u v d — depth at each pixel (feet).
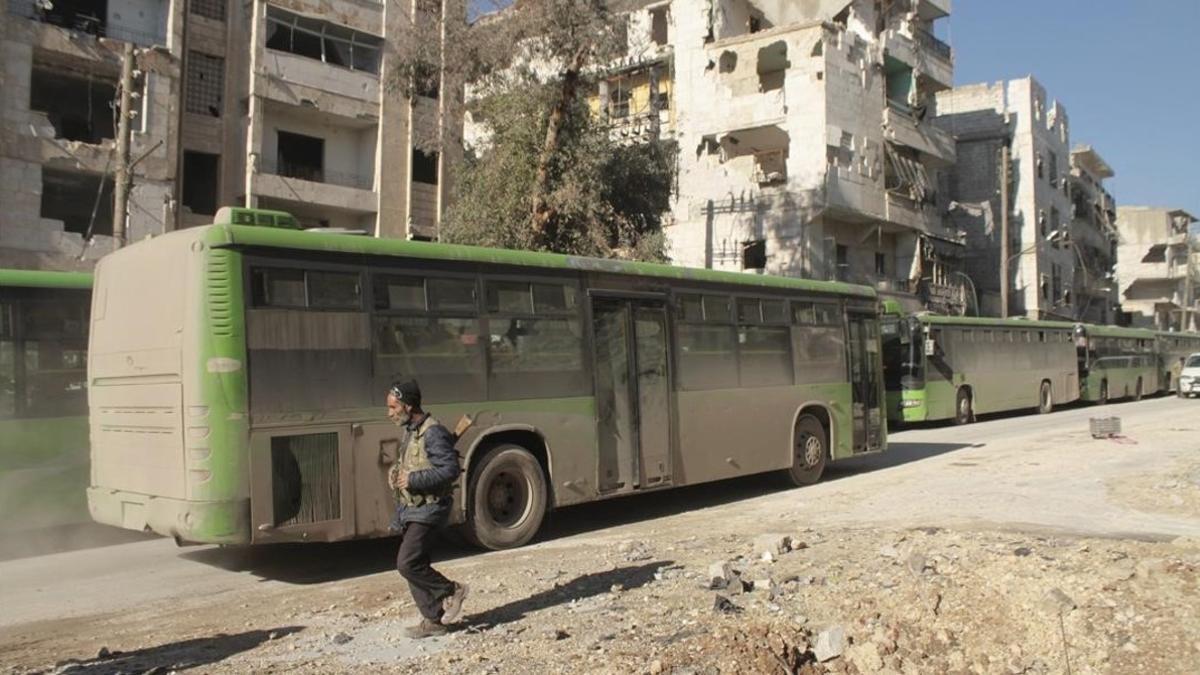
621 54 72.23
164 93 83.92
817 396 45.14
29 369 32.30
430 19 80.12
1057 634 17.35
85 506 33.19
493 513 30.53
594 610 21.06
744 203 116.67
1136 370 128.16
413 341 28.89
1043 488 37.93
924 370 81.51
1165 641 16.56
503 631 19.56
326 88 98.89
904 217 124.36
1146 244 275.39
